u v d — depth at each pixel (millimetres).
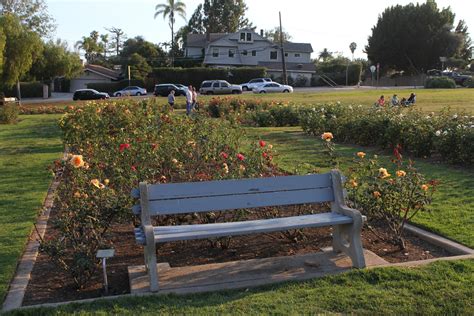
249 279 4988
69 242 5570
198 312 4215
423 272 4938
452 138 11836
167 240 4801
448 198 8180
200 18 105688
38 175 10906
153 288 4723
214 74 68438
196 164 7945
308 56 82875
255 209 6723
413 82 72062
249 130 20844
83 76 74562
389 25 75562
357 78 75562
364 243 6230
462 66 77688
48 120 29141
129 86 64312
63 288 4977
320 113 19375
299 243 6297
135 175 6980
